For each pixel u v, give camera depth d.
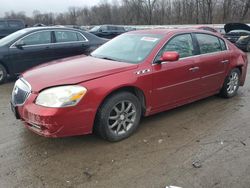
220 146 4.02
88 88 3.74
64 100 3.60
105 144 4.07
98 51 5.20
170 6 48.59
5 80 7.94
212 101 5.96
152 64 4.43
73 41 8.80
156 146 4.03
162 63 4.55
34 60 8.16
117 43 5.18
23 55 7.95
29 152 3.87
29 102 3.73
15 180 3.27
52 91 3.63
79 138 4.23
